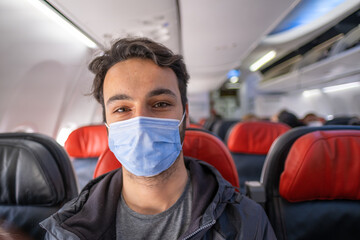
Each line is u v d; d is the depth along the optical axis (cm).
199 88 1177
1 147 107
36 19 231
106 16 241
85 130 222
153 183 75
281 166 119
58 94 340
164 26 298
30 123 313
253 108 1424
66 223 71
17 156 105
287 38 618
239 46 419
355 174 101
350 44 496
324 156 102
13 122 289
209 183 83
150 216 74
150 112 73
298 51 696
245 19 286
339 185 104
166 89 72
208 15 270
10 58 247
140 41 75
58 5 205
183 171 80
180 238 66
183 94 81
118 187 81
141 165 72
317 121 379
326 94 1147
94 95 84
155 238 71
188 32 331
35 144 108
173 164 76
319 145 101
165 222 73
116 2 215
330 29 527
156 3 228
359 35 459
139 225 73
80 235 68
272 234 77
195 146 113
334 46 554
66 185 111
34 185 104
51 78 314
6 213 108
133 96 71
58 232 69
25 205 109
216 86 1183
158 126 71
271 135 240
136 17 254
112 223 75
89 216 74
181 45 421
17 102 282
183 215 74
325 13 500
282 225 116
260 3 243
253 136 243
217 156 112
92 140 220
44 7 203
